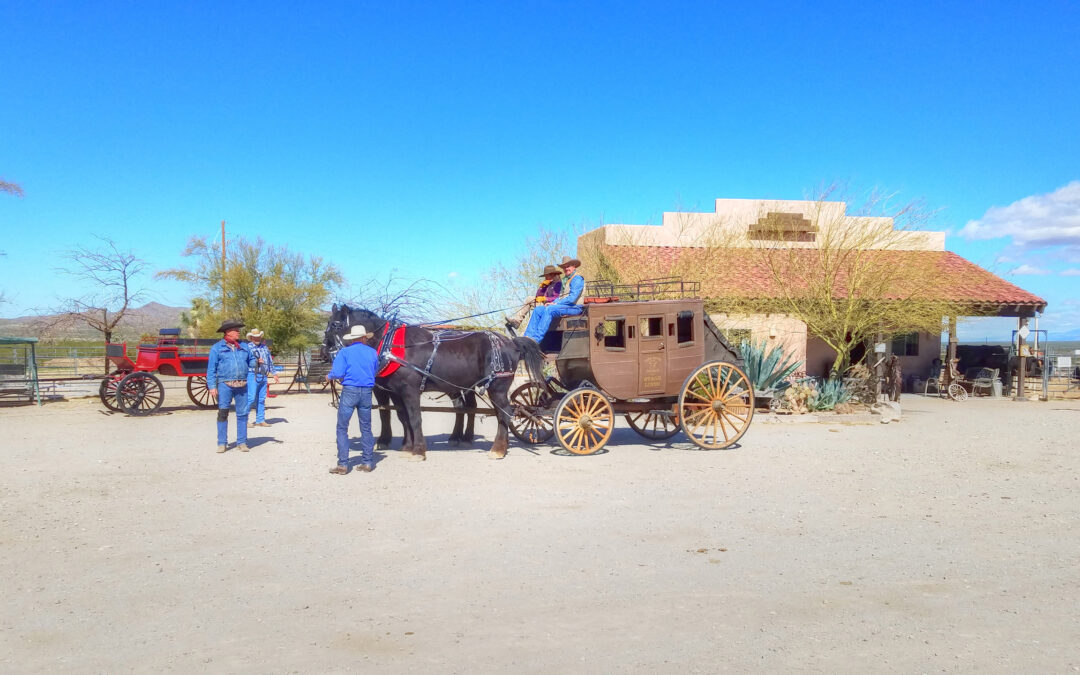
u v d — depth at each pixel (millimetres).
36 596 5051
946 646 4262
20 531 6645
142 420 15281
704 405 11305
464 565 5723
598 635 4398
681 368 11219
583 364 10914
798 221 23641
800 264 18391
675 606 4871
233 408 17641
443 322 12367
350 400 9336
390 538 6453
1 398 19672
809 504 7785
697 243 23078
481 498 7965
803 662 4035
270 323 31047
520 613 4742
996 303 21984
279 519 7070
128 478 8992
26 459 10352
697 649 4195
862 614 4750
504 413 10578
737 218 24281
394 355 9992
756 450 11391
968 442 12516
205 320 32375
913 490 8531
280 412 16984
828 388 16094
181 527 6789
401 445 11617
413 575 5488
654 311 11055
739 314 19781
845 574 5547
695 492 8320
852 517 7262
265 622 4598
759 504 7770
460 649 4195
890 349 25109
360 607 4852
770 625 4559
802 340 21859
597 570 5602
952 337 23047
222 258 32375
